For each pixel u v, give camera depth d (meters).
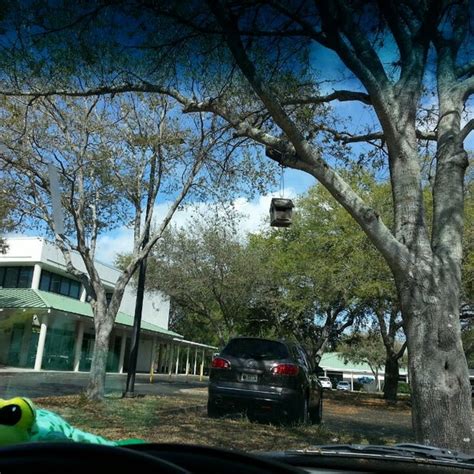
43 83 9.49
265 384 10.02
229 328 27.52
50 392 14.52
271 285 25.78
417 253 6.77
